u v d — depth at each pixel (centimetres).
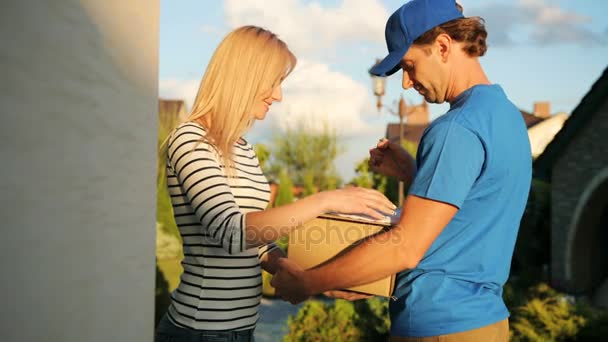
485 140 144
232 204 150
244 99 163
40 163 57
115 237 76
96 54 70
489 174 146
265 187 180
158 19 91
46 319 59
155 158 91
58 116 61
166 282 798
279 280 156
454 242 150
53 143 60
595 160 1112
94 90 69
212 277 158
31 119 56
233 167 165
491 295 152
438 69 159
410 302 151
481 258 150
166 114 1350
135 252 83
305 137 2248
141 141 85
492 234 150
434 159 144
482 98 151
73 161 64
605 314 641
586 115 1099
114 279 76
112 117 74
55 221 60
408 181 203
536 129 2255
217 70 165
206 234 157
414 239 142
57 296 61
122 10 77
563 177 1159
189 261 162
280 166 2272
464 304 147
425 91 166
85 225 67
